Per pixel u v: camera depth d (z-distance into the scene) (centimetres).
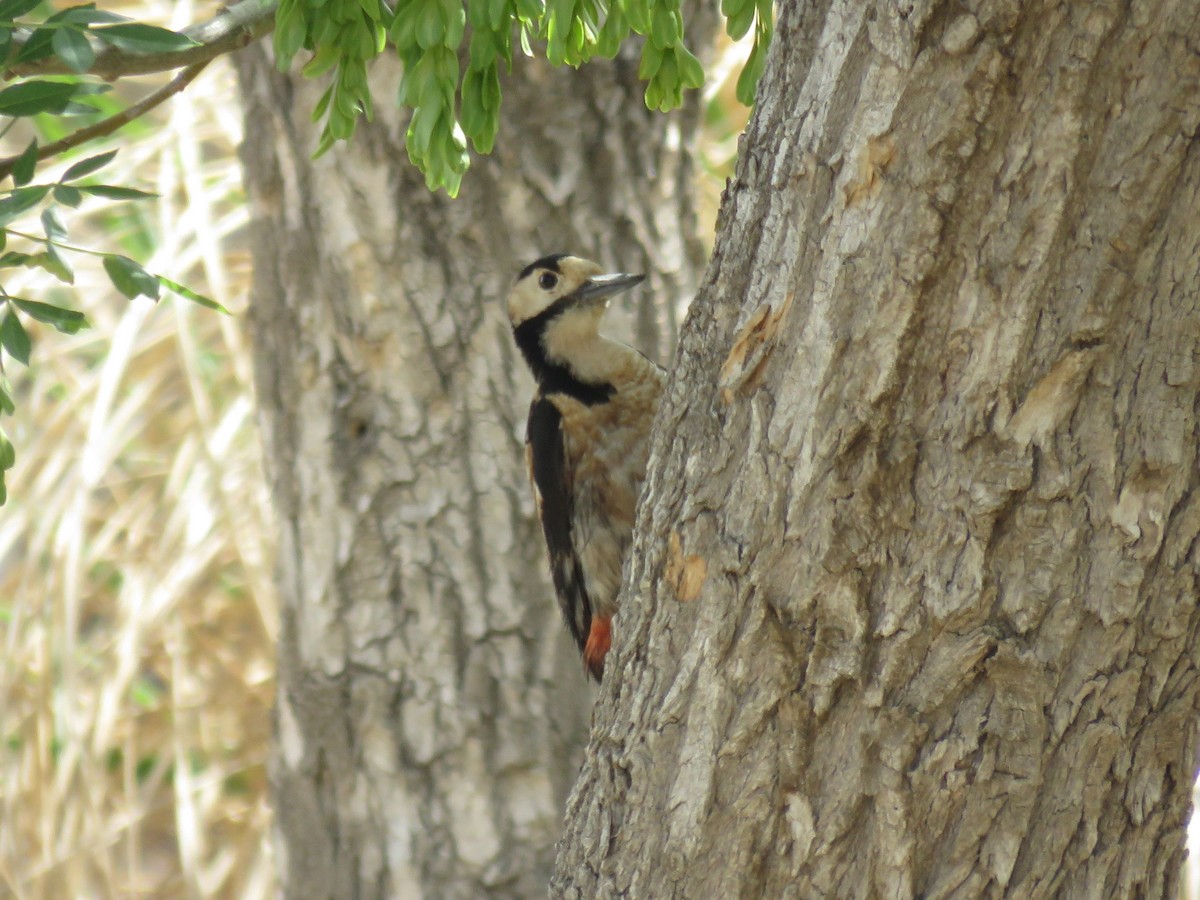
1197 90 482
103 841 1513
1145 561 517
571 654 1148
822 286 535
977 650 528
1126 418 511
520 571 1143
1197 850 1280
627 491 1073
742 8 761
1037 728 531
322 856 1184
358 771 1167
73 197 645
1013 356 511
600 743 616
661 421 612
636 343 1148
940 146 505
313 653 1177
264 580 1598
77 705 1634
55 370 1730
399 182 1125
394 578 1151
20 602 1575
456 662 1147
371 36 752
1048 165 496
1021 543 522
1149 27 480
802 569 545
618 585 1076
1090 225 498
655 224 1159
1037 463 515
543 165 1130
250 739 1672
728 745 564
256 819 1647
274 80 1148
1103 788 540
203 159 2067
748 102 788
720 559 563
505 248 1129
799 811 557
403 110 1110
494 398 1135
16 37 692
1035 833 539
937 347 520
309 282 1156
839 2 536
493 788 1145
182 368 1755
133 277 674
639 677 596
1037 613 523
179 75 814
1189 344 504
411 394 1141
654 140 1158
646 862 586
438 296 1130
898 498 532
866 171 521
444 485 1141
